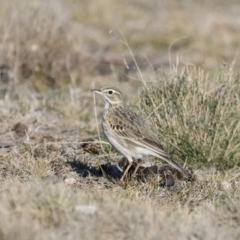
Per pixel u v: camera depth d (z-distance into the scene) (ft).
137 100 58.65
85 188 48.14
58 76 77.61
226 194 46.91
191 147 53.83
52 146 56.85
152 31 96.78
